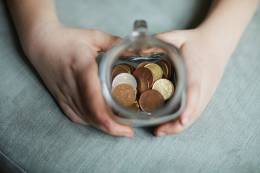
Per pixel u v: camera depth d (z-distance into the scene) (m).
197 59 0.38
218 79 0.39
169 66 0.36
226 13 0.41
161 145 0.37
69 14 0.43
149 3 0.43
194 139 0.38
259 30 0.43
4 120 0.39
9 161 0.38
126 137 0.38
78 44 0.38
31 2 0.42
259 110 0.39
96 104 0.34
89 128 0.38
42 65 0.39
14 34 0.42
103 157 0.37
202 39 0.39
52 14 0.41
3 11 0.44
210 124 0.38
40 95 0.40
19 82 0.40
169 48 0.31
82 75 0.35
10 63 0.41
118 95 0.35
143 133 0.38
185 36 0.39
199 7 0.43
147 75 0.36
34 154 0.38
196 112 0.36
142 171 0.37
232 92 0.40
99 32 0.39
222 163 0.37
